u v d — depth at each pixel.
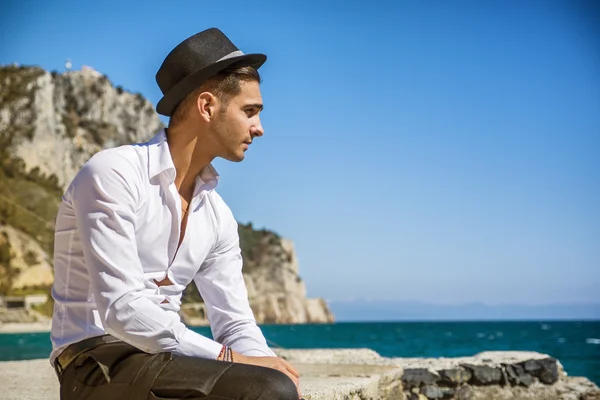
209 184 2.00
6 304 90.00
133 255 1.77
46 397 3.78
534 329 105.06
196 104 1.91
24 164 111.62
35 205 108.50
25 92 117.00
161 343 1.74
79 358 1.78
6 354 21.41
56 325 1.85
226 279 2.17
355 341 50.22
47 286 99.31
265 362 1.85
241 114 1.93
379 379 4.62
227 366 1.71
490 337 62.12
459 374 5.75
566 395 5.94
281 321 145.75
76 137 125.31
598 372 17.03
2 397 3.77
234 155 1.96
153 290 1.87
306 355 6.50
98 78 136.12
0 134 112.75
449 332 86.94
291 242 163.50
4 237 100.06
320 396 3.38
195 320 102.62
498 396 5.83
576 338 58.03
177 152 1.93
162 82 1.96
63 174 116.75
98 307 1.74
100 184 1.77
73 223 1.84
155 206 1.85
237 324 2.19
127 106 139.12
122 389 1.72
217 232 2.06
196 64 1.89
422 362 6.10
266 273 151.62
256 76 1.97
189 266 1.96
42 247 104.81
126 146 1.88
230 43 1.97
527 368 6.02
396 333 80.69
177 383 1.68
